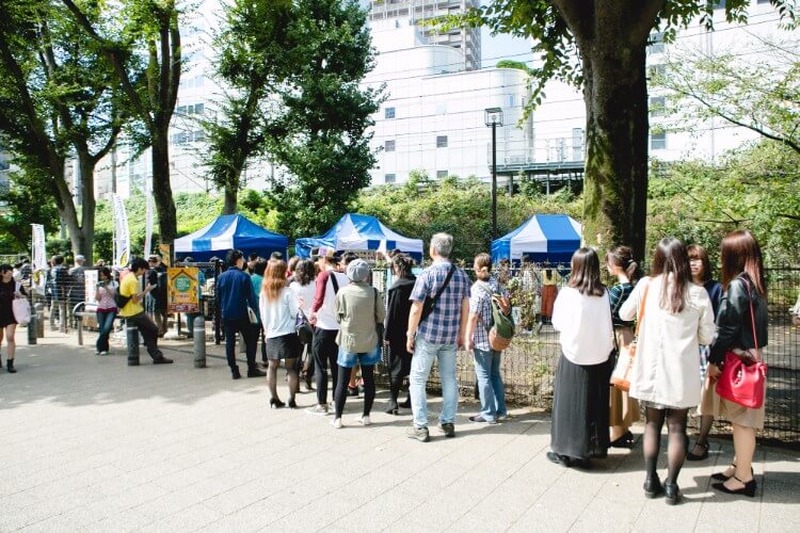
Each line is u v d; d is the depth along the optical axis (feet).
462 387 22.90
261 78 63.00
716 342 12.78
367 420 18.88
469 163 119.75
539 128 112.16
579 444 14.49
